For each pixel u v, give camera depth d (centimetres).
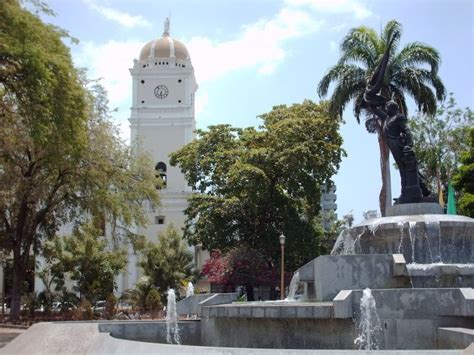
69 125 2145
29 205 2927
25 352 914
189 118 6525
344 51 3039
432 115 3064
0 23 1934
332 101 3028
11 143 2483
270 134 3681
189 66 6638
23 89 1994
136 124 6538
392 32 2992
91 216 3319
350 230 1495
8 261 3862
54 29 2273
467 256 1394
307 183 3550
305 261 3666
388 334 1039
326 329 1060
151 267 4197
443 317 1033
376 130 2905
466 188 3108
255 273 3438
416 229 1391
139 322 1212
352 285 1200
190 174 3969
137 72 6612
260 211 3584
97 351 845
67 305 3603
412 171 1562
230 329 1165
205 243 3650
